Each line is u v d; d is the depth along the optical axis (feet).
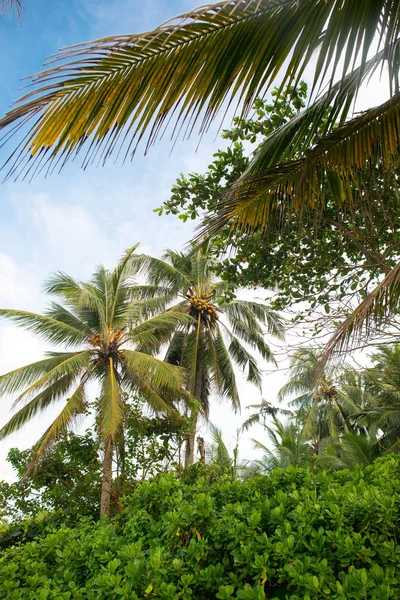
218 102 8.03
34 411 44.29
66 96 7.47
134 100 7.73
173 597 9.23
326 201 16.62
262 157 11.59
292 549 9.75
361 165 11.18
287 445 58.29
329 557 9.69
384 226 17.99
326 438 68.90
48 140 7.30
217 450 59.67
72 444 41.70
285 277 21.02
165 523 11.76
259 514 10.81
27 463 40.55
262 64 8.18
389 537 10.70
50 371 43.01
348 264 19.47
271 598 9.94
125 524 13.66
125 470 40.40
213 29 7.88
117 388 43.01
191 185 20.92
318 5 8.12
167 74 7.84
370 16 8.23
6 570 12.41
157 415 44.04
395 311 13.48
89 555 12.36
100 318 49.39
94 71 7.47
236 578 9.79
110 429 39.14
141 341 48.67
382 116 10.74
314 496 11.26
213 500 12.03
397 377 31.30
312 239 18.76
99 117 7.59
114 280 51.01
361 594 8.25
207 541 10.96
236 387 64.90
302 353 18.69
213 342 64.64
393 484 13.33
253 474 61.00
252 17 7.92
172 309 63.05
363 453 50.42
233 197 11.76
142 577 9.86
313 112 10.82
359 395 68.33
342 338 12.98
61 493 38.24
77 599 10.64
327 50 8.28
